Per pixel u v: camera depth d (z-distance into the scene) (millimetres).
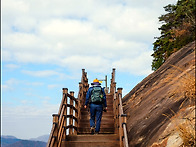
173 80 6457
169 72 7625
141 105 7211
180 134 3688
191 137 3441
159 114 5281
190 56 7133
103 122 8477
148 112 6016
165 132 4176
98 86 6609
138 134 5277
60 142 5355
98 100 6348
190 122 3818
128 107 8461
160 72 8867
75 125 7719
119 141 5590
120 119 5355
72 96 7270
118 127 6125
